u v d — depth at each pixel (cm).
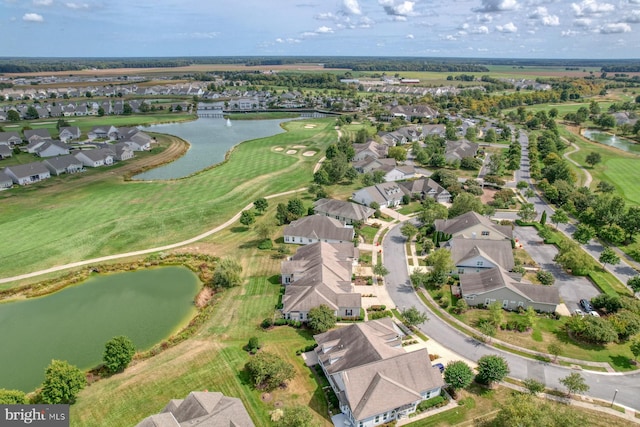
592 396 5088
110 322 6644
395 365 4931
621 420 4741
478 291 6912
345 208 10231
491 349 5938
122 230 9738
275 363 5162
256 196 12056
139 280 7869
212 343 6031
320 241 8825
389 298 7194
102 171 14488
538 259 8519
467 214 9381
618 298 6550
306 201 11631
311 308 6412
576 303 7019
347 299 6588
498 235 8862
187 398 4538
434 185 12100
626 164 15612
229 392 5100
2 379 5416
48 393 4731
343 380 4703
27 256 8531
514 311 6862
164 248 8994
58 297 7312
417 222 10456
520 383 5300
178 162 16012
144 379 5322
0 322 6631
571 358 5747
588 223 10069
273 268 8150
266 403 4947
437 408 4922
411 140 19750
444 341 6097
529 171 14888
